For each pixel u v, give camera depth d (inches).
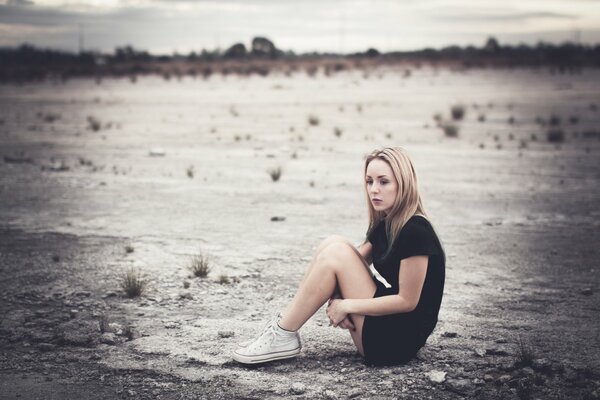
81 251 261.9
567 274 233.1
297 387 138.9
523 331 175.3
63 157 554.6
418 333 144.1
